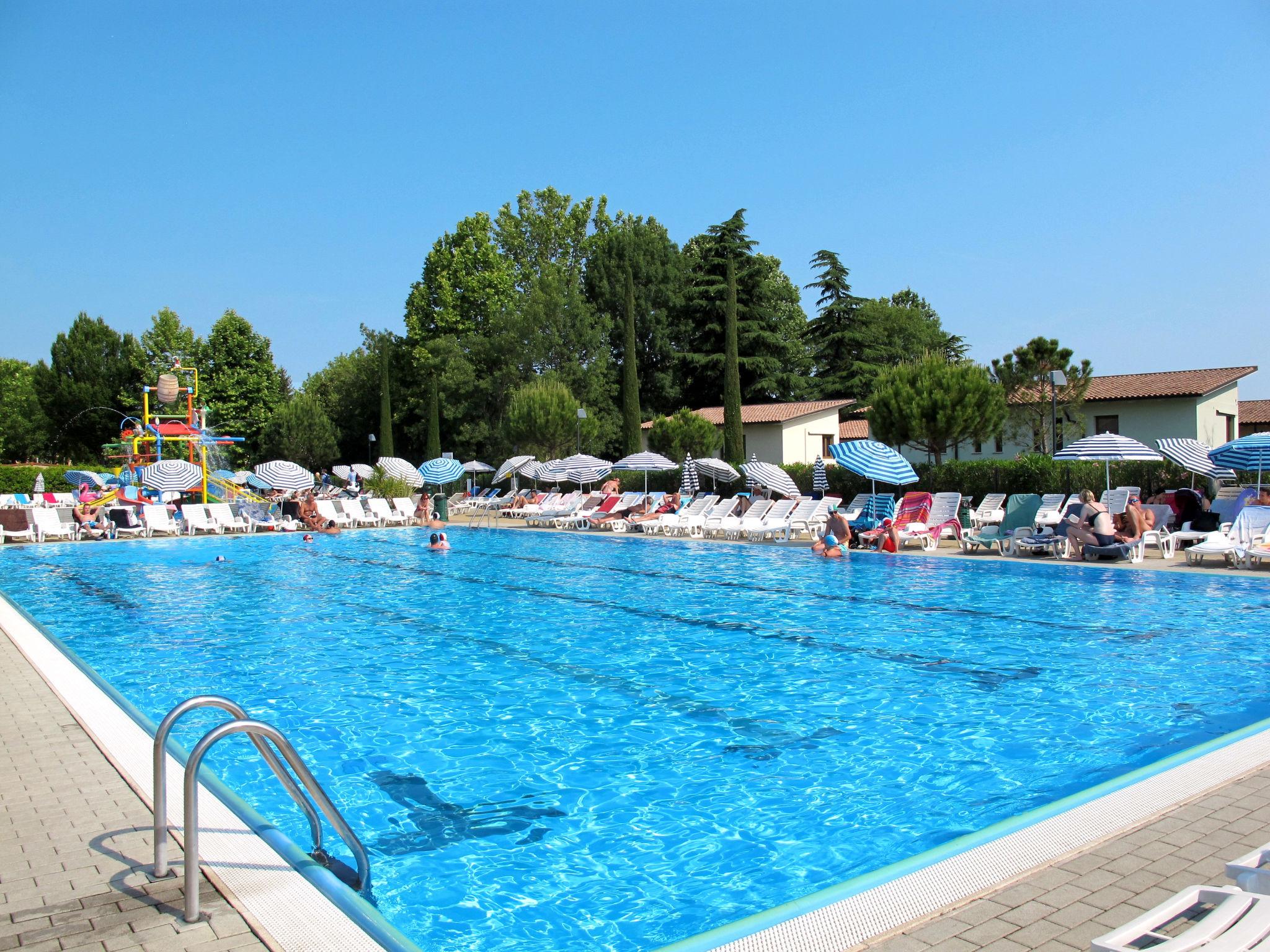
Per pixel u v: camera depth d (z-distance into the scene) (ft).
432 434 157.99
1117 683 26.66
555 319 156.66
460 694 27.04
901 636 34.45
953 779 19.24
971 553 59.98
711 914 13.85
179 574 59.82
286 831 17.19
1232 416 113.91
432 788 19.31
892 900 11.77
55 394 193.67
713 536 79.00
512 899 14.43
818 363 183.01
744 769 20.12
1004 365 103.71
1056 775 19.33
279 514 98.63
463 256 179.93
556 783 19.47
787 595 45.70
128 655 33.50
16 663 29.71
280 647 34.55
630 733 22.85
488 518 109.50
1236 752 17.54
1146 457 54.49
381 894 14.62
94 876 13.02
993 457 117.39
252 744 22.25
